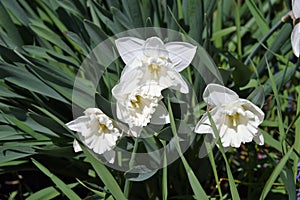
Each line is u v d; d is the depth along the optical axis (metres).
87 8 1.44
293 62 1.48
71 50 1.37
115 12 1.30
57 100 1.35
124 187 1.28
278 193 1.34
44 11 1.47
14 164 1.34
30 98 1.35
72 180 1.42
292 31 1.26
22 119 1.31
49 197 1.30
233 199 1.17
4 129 1.31
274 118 1.47
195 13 1.30
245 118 1.21
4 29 1.42
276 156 1.41
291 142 1.41
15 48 1.31
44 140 1.31
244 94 1.38
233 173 1.43
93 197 1.27
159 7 1.43
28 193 1.39
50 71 1.30
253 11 1.41
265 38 1.35
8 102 1.37
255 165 1.35
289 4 1.39
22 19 1.39
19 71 1.28
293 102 1.50
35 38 1.42
